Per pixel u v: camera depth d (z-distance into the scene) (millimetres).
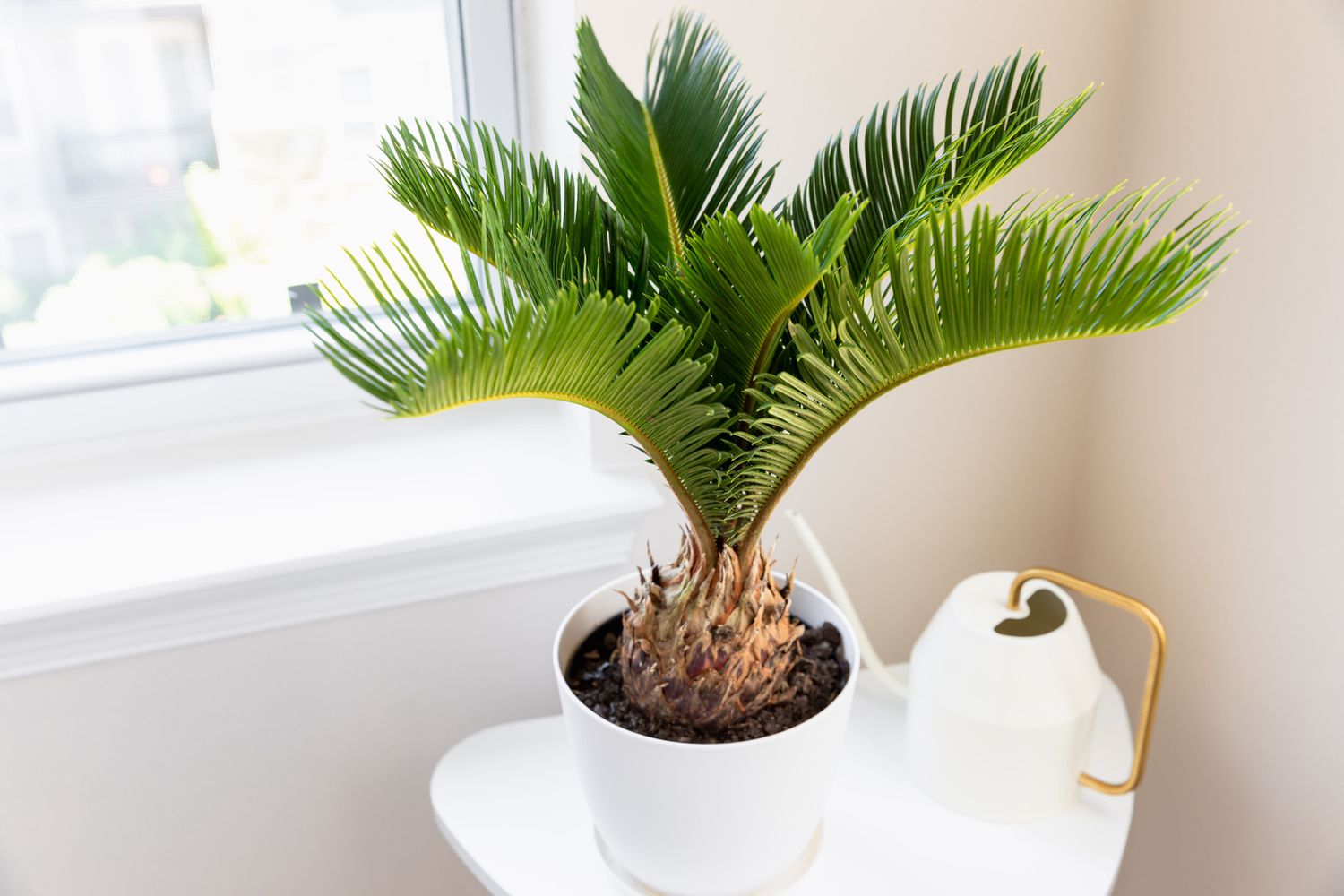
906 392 1106
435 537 949
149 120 1000
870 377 609
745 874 792
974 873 856
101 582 890
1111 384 1135
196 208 1045
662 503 1032
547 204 714
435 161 1093
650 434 646
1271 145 884
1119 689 1198
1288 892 992
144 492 1025
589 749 749
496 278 1129
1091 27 1008
